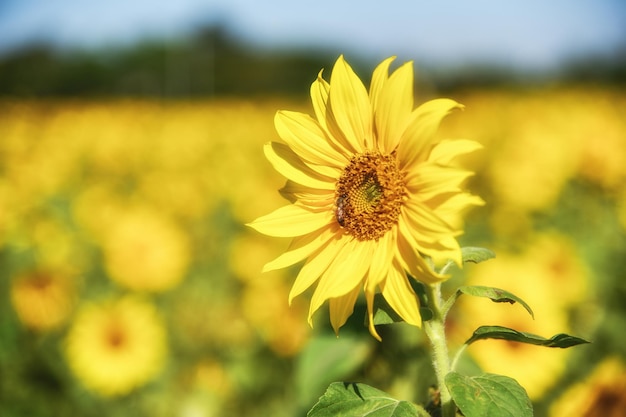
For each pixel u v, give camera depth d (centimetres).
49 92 4578
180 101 3806
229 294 738
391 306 205
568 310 512
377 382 349
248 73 4981
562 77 3516
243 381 515
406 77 217
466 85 3659
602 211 789
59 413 524
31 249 812
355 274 214
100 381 530
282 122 239
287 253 234
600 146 882
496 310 421
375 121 227
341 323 219
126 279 684
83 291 735
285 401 493
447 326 387
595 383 318
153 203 1139
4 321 586
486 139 1443
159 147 1839
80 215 966
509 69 3681
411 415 201
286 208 239
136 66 4912
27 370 546
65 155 1642
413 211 208
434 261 213
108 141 1883
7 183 1145
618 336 488
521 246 707
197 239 958
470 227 797
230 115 2586
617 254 641
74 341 547
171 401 525
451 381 193
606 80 3344
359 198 224
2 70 4566
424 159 210
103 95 4712
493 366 397
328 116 236
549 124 1382
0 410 516
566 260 558
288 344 519
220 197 1183
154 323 564
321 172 238
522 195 824
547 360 416
